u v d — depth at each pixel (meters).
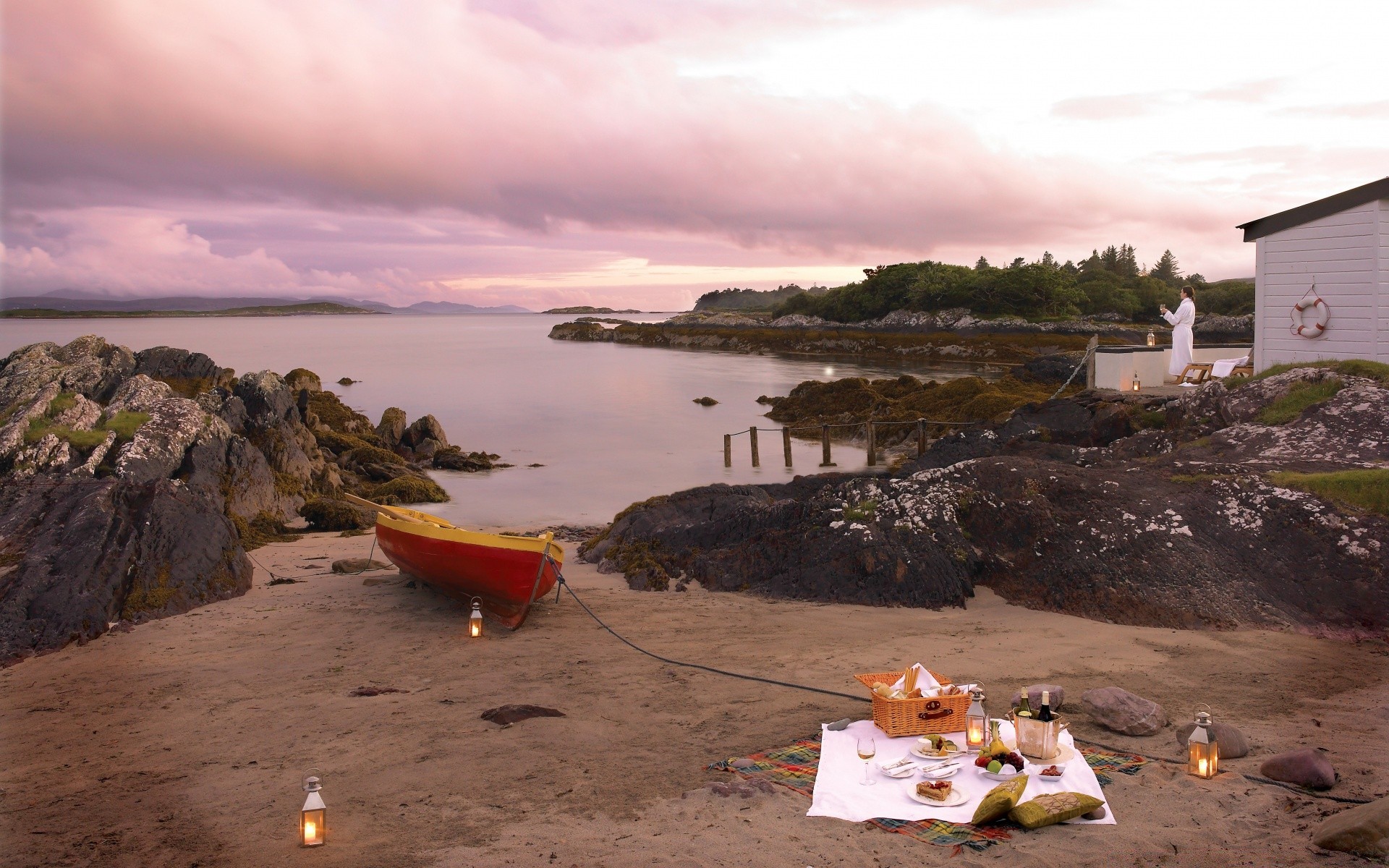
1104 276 123.06
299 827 5.56
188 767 6.69
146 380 20.19
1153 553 10.98
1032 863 4.74
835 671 8.71
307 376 45.78
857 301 126.62
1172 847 4.88
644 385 58.59
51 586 11.33
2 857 5.24
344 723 7.62
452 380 64.12
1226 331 81.06
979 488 12.99
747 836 5.17
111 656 10.02
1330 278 17.12
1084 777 5.73
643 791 5.95
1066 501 12.34
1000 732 6.36
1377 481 11.07
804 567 12.57
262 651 10.10
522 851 5.09
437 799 5.94
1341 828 4.77
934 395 33.78
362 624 11.25
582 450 32.00
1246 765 6.05
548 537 11.64
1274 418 15.26
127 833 5.55
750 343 106.56
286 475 21.39
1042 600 11.12
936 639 9.80
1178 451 14.89
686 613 11.50
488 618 11.42
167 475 17.53
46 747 7.21
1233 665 8.43
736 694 8.09
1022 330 97.06
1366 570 9.99
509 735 7.17
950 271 123.75
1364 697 7.43
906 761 6.00
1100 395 20.34
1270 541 10.77
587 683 8.63
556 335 155.75
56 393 18.67
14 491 14.77
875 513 13.10
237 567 13.41
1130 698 6.87
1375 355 16.55
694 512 15.87
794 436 34.50
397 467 26.59
